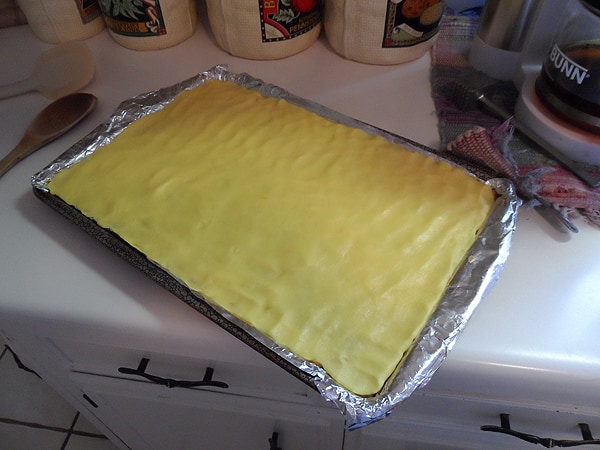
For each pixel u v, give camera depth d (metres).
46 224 0.50
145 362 0.51
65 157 0.52
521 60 0.60
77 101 0.63
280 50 0.68
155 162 0.49
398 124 0.59
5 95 0.65
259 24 0.65
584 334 0.40
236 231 0.43
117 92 0.65
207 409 0.59
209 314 0.40
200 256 0.43
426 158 0.50
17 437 1.06
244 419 0.59
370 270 0.41
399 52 0.66
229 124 0.52
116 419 0.69
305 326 0.38
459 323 0.39
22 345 0.53
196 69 0.69
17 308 0.45
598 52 0.49
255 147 0.50
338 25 0.65
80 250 0.48
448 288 0.41
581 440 0.48
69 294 0.45
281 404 0.54
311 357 0.37
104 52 0.72
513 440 0.52
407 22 0.62
